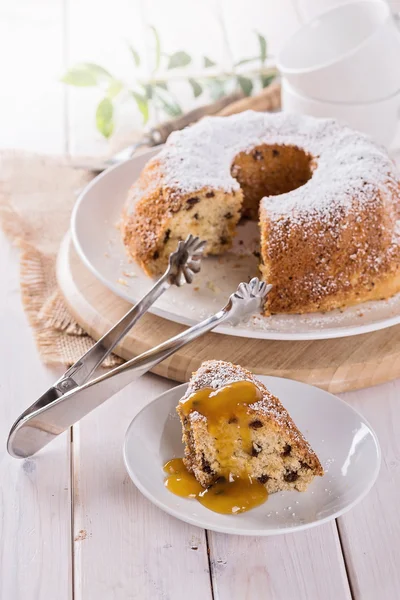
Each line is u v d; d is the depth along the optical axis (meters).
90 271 1.18
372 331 1.11
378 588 0.92
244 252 1.23
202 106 1.44
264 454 0.96
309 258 1.13
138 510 0.96
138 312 1.07
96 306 1.13
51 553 0.94
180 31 1.69
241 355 1.08
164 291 1.11
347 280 1.13
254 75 1.52
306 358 1.08
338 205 1.15
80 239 1.19
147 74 1.57
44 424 0.97
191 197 1.19
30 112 1.50
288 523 0.93
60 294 1.17
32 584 0.92
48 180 1.35
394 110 1.34
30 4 1.80
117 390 0.98
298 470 0.95
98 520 0.96
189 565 0.93
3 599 0.91
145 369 0.98
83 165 1.37
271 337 1.06
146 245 1.18
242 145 1.25
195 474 0.96
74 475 0.99
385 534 0.95
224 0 1.78
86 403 0.97
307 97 1.34
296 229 1.14
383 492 0.98
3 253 1.25
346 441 0.98
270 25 1.69
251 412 0.95
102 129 1.39
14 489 0.98
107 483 0.98
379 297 1.14
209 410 0.96
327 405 1.01
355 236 1.14
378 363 1.07
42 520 0.96
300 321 1.11
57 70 1.59
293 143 1.25
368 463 0.96
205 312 1.12
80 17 1.76
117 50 1.64
